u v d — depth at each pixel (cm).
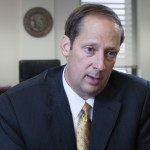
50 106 99
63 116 97
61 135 95
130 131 101
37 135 95
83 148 95
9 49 470
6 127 96
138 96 108
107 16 85
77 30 88
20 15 463
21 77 428
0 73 471
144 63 488
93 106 101
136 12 495
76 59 89
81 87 92
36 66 432
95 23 84
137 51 496
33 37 464
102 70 85
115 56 87
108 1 486
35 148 95
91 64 86
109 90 105
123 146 99
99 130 98
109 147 97
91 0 479
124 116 103
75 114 99
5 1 463
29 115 97
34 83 107
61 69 113
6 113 98
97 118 99
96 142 96
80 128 97
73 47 90
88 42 84
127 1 492
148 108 108
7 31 467
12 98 100
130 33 496
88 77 88
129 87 110
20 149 94
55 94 102
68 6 474
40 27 463
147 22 484
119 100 105
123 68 496
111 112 101
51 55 470
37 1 461
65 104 99
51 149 94
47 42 467
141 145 105
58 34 475
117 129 100
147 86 113
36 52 466
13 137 95
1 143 94
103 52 84
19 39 470
